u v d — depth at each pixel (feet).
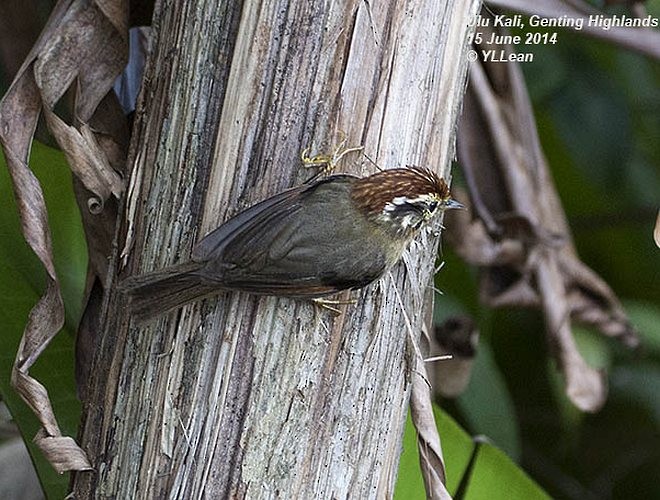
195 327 15.35
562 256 16.17
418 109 15.39
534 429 21.44
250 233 15.31
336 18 15.34
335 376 15.38
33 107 15.49
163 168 15.39
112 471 15.42
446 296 16.46
